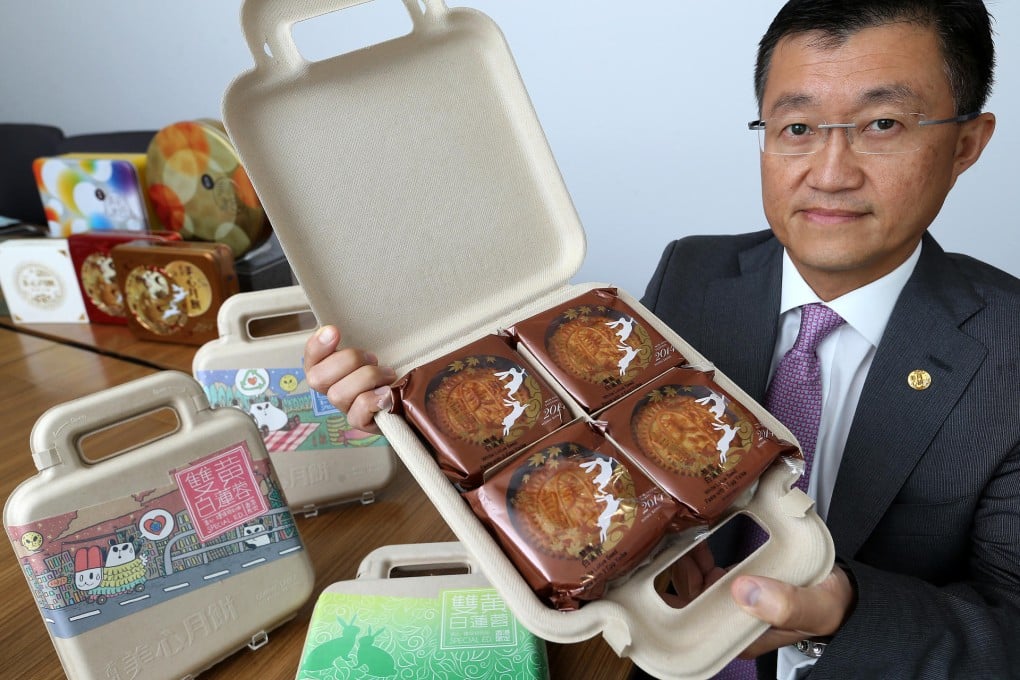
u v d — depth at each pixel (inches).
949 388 32.2
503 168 31.5
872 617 25.8
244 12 25.6
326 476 39.8
